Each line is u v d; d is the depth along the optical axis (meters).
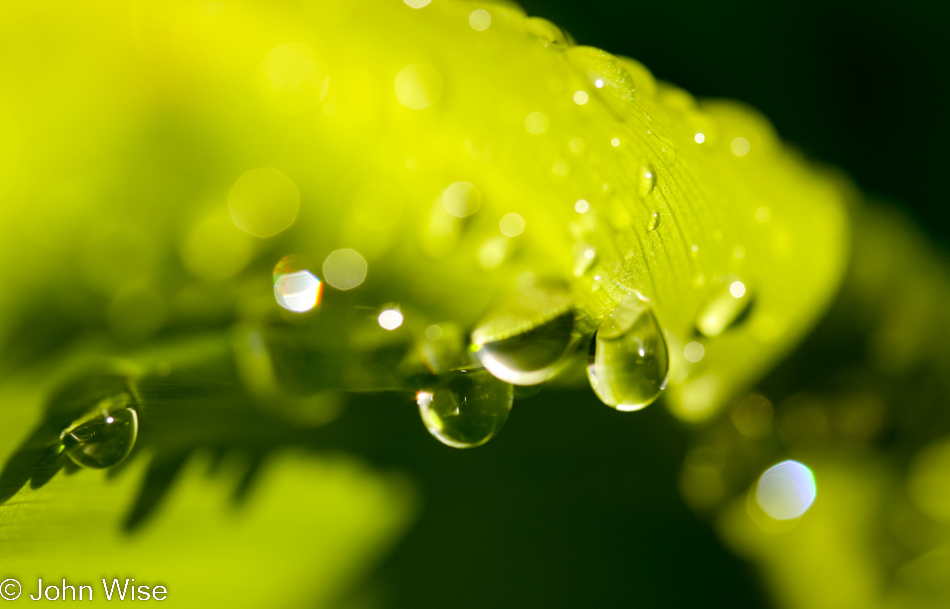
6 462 0.10
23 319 0.10
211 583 0.10
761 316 0.11
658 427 0.11
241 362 0.11
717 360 0.11
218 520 0.10
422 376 0.11
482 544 0.11
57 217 0.10
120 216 0.10
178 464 0.10
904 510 0.11
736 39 0.12
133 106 0.10
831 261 0.11
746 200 0.11
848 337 0.11
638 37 0.12
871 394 0.11
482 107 0.11
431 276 0.11
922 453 0.11
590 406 0.11
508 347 0.10
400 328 0.11
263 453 0.11
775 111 0.12
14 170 0.10
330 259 0.11
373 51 0.11
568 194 0.10
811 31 0.12
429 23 0.11
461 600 0.10
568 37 0.11
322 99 0.11
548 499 0.11
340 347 0.11
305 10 0.10
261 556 0.10
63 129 0.10
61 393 0.10
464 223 0.11
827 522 0.11
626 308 0.10
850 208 0.11
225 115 0.10
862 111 0.12
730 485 0.11
